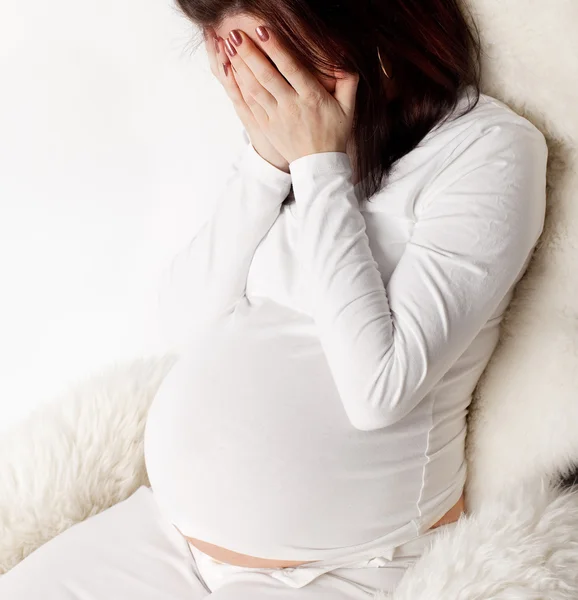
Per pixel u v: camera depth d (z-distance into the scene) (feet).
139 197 5.11
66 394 4.30
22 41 4.89
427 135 3.25
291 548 3.25
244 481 3.26
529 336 3.27
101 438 4.09
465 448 3.61
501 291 3.02
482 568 2.74
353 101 3.18
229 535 3.34
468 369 3.31
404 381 2.92
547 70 3.09
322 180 3.12
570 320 3.19
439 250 2.99
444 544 2.90
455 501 3.52
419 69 3.23
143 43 4.76
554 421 3.16
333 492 3.18
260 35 3.07
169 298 3.93
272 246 3.60
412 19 3.14
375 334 2.96
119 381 4.25
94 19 4.77
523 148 3.06
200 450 3.39
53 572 3.60
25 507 3.91
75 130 5.03
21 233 5.31
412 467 3.27
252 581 3.34
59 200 5.20
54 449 4.02
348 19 3.09
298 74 3.09
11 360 5.60
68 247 5.29
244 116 3.53
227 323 3.62
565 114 3.08
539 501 2.93
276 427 3.23
